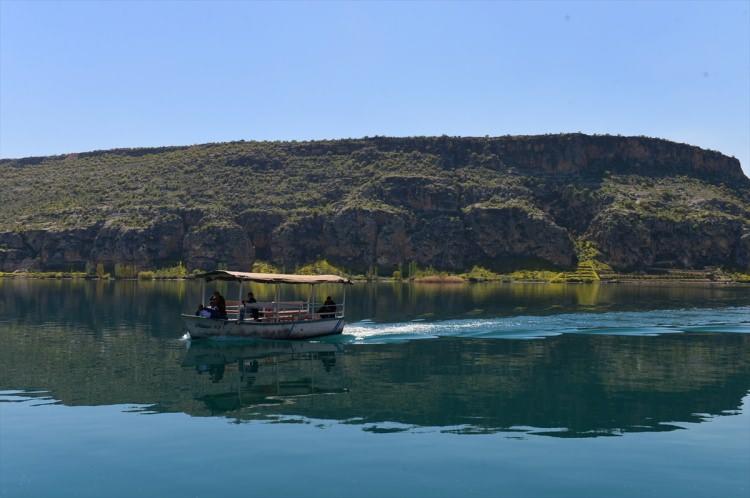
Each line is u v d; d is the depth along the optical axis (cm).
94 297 9875
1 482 1847
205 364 3722
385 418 2495
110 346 4406
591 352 4241
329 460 2011
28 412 2580
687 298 10519
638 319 6362
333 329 5028
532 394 2930
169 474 1902
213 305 4825
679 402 2778
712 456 2061
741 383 3194
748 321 6194
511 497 1748
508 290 13988
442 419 2478
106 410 2614
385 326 5666
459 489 1795
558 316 6669
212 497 1744
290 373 3441
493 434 2284
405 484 1830
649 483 1844
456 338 4984
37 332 5191
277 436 2253
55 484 1831
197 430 2328
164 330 5356
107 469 1941
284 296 10869
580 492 1780
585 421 2455
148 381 3209
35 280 17825
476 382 3198
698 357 4025
